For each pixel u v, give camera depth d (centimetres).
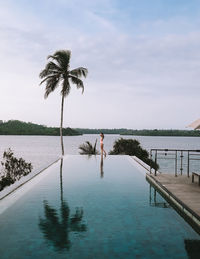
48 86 2506
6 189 863
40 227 545
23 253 429
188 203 623
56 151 5884
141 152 2516
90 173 1262
